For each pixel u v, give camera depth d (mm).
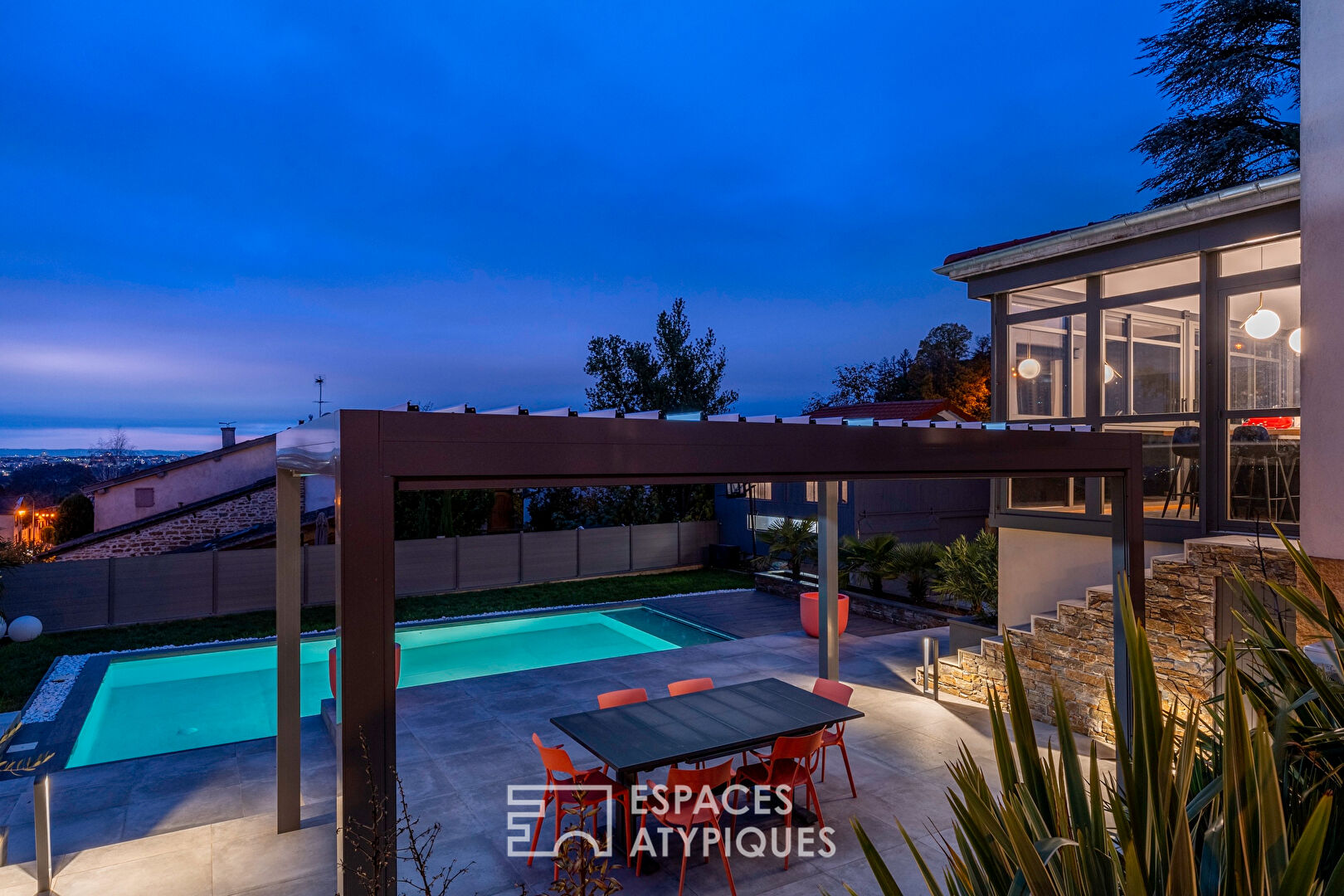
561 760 6000
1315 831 1569
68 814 7078
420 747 8617
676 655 12805
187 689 13305
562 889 4309
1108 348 9367
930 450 5875
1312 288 5008
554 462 4141
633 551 23453
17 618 15039
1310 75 5031
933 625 15016
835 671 10141
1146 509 9078
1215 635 7426
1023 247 9617
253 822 6539
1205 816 2180
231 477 24641
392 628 3600
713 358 28828
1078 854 1933
